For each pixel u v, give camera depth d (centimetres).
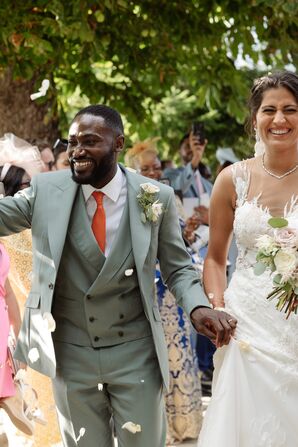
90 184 504
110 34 1052
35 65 981
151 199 513
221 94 1248
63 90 1189
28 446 659
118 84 1242
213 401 515
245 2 1057
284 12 1039
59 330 514
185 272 530
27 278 678
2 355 551
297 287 491
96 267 505
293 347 509
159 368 518
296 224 507
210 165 1942
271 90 523
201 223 1020
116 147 510
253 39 1102
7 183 660
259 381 512
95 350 510
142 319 519
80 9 939
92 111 504
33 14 953
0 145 668
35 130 1040
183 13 1074
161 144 1878
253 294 519
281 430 509
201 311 513
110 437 529
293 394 509
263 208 530
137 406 508
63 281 509
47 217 506
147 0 1057
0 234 518
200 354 1020
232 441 507
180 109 1866
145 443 512
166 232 529
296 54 1093
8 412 562
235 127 1895
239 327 521
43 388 676
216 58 1167
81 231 506
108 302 507
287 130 521
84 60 1052
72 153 500
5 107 1029
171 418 785
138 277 507
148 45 1102
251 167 545
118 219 513
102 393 517
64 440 527
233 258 958
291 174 533
